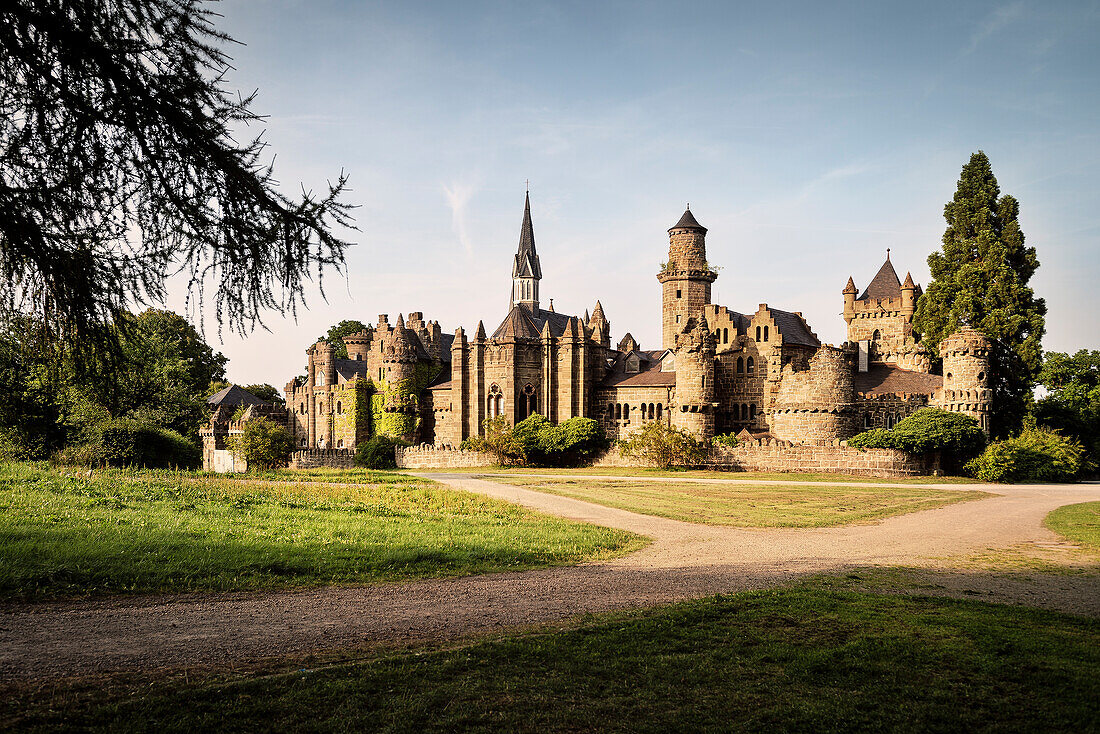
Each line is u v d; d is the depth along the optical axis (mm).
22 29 9242
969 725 10477
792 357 80500
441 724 10141
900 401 74000
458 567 21953
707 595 18609
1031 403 80000
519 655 13070
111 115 9789
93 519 25266
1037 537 31219
